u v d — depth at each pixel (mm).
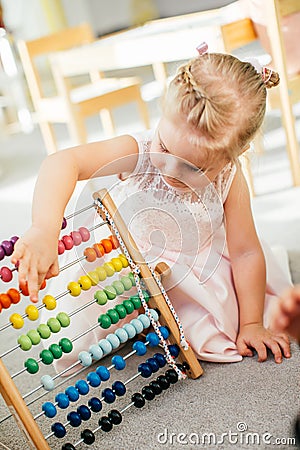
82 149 1260
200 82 1149
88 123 3574
